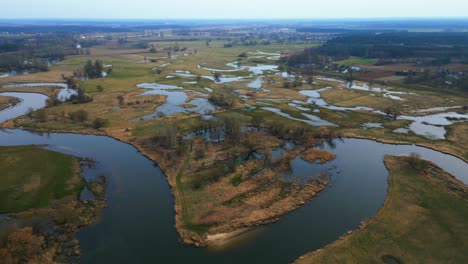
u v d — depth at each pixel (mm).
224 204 59000
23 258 44375
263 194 62469
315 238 50531
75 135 94125
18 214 55375
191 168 72438
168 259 46188
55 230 51562
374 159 79125
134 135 92750
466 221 54562
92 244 49094
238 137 86375
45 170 70688
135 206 58938
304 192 63438
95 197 61656
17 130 97500
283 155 79438
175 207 57938
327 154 80250
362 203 60438
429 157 80688
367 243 49188
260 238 50531
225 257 46625
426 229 52500
